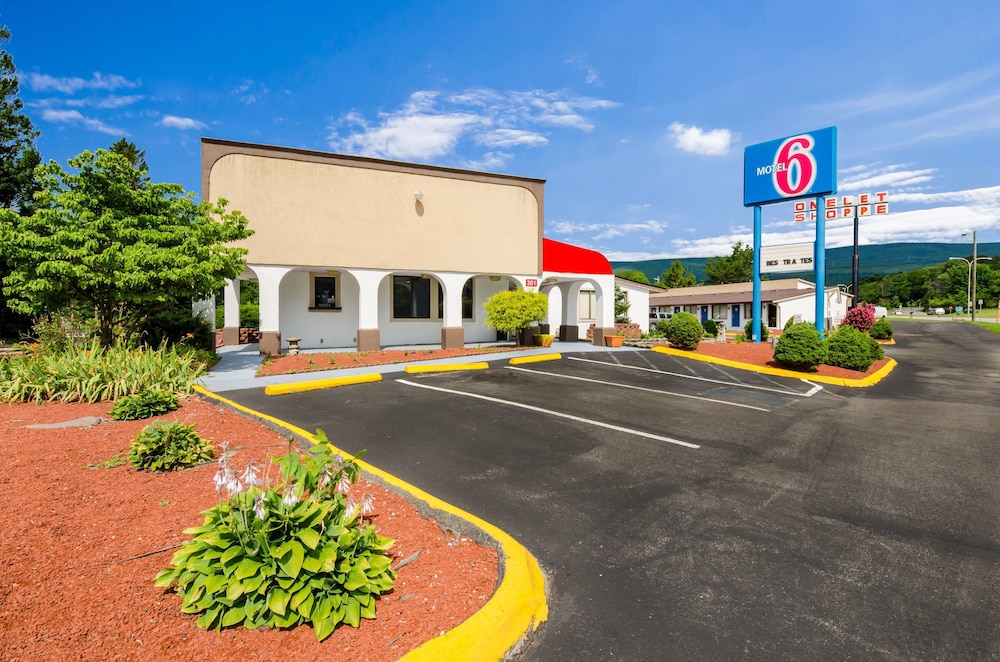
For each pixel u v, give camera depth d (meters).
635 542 3.94
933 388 12.51
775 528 4.24
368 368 11.88
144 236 10.18
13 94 20.08
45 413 6.92
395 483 4.66
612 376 11.93
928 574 3.57
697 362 14.87
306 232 14.63
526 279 17.78
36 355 9.59
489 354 15.01
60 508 3.79
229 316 16.84
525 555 3.48
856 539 4.08
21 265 9.62
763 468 5.76
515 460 5.74
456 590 3.05
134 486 4.29
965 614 3.12
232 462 5.01
